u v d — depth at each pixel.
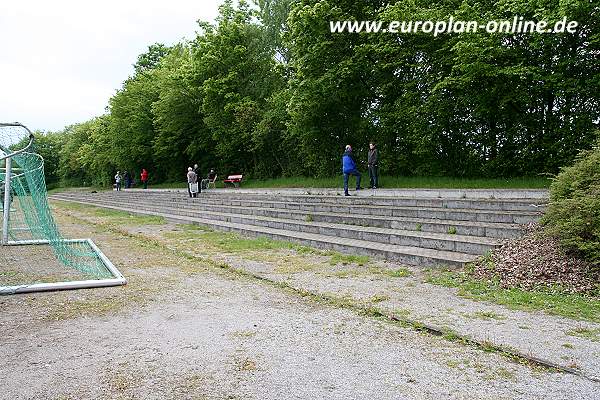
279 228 14.42
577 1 12.84
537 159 17.38
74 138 68.94
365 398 3.73
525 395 3.75
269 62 31.86
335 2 22.02
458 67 16.36
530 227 9.12
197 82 34.25
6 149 10.07
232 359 4.55
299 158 30.34
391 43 19.89
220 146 33.75
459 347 4.81
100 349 4.85
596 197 7.36
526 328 5.33
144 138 44.59
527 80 16.42
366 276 8.23
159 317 5.96
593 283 6.73
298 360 4.51
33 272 8.91
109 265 9.34
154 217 21.00
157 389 3.92
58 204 35.19
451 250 9.34
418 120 19.58
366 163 24.75
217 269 9.12
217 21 33.88
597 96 15.66
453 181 18.06
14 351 4.81
